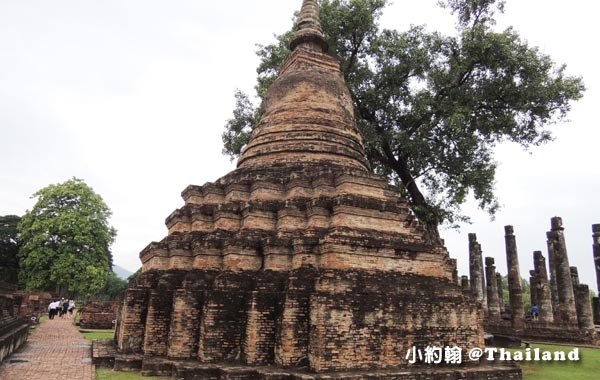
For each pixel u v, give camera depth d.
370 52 25.42
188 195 17.38
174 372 12.21
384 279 13.09
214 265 14.46
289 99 18.89
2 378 11.62
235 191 16.06
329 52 23.33
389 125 25.73
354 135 19.03
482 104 24.16
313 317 11.86
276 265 13.48
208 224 16.17
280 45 27.58
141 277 15.73
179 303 13.55
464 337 14.10
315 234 13.58
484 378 13.26
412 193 25.72
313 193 15.27
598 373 17.02
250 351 12.37
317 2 23.88
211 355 12.62
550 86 22.53
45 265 49.00
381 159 26.23
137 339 14.80
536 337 30.31
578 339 28.36
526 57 22.42
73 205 51.84
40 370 12.93
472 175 23.23
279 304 12.81
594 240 29.23
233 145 29.48
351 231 13.13
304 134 17.80
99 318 29.80
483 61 23.14
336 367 11.52
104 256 52.75
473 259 42.78
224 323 12.98
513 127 23.45
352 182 14.77
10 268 61.66
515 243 34.88
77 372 12.78
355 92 25.61
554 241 32.97
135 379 12.09
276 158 17.48
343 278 12.34
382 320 12.53
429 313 13.52
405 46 24.17
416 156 24.38
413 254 14.05
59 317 39.62
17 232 61.41
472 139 23.06
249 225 14.72
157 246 15.98
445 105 23.16
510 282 33.94
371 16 24.61
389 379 11.61
